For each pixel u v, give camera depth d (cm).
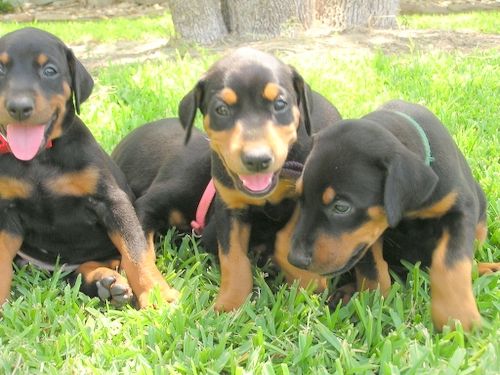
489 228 63
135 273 56
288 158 58
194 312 52
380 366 44
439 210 50
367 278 54
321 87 103
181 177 65
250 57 56
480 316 48
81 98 59
